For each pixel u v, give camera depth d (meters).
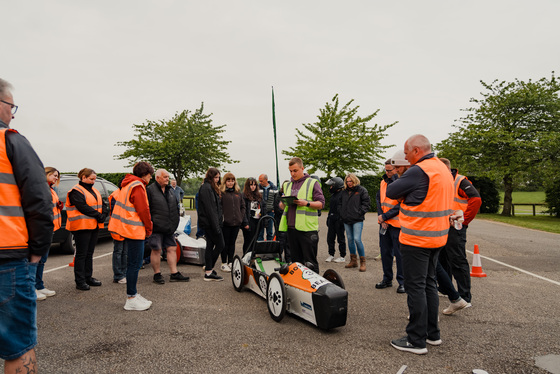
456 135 25.83
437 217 3.25
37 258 2.13
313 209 4.95
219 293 5.12
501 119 24.83
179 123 26.97
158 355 3.16
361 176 24.78
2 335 1.96
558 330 3.79
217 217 5.73
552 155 22.69
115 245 5.69
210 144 26.95
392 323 3.99
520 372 2.90
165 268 6.87
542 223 18.12
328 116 27.89
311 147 26.25
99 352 3.22
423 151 3.44
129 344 3.39
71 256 8.06
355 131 27.56
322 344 3.41
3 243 1.96
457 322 4.03
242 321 4.03
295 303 3.98
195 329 3.78
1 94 2.12
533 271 6.71
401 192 3.32
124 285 5.56
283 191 5.37
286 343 3.43
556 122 23.75
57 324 3.90
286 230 5.29
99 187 9.42
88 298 4.87
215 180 5.84
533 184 23.78
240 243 9.93
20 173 2.03
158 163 26.03
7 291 1.98
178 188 10.61
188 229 9.51
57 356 3.14
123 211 4.34
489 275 6.38
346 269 6.83
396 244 5.19
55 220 5.50
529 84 24.83
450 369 2.94
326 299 3.55
